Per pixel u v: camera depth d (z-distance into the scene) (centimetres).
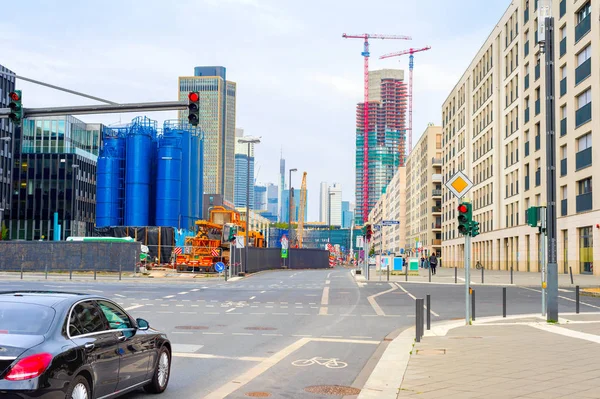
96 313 779
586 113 4722
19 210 10544
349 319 2022
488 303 2636
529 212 2067
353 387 976
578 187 4931
